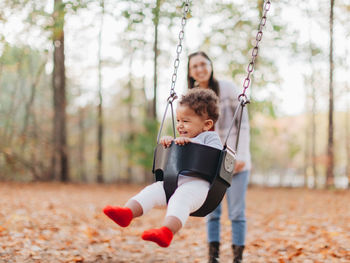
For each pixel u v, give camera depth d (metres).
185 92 2.47
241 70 14.23
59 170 17.81
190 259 3.96
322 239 4.57
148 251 4.29
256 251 4.21
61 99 16.73
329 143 16.28
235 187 3.27
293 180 32.28
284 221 6.47
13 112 18.36
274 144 27.27
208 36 14.06
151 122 17.23
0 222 4.93
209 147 2.20
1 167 17.22
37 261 3.41
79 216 6.20
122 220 1.98
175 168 2.20
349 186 17.31
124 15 11.10
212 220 3.47
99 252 4.01
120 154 21.61
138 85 20.30
